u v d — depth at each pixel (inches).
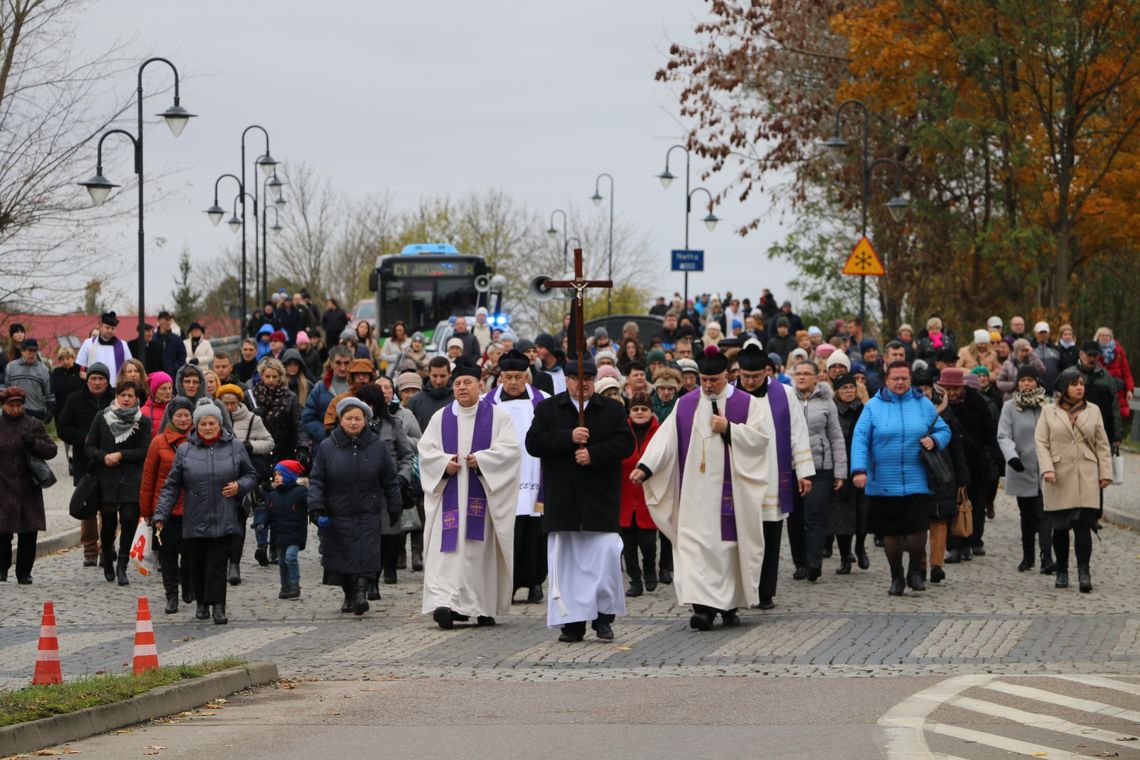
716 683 631.2
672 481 794.8
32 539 979.3
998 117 2130.9
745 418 793.6
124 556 975.6
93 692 568.7
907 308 2522.1
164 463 855.1
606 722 552.1
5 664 716.7
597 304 4441.4
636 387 944.3
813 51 2522.1
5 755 498.0
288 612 866.1
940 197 2450.8
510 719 561.3
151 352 1648.6
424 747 510.9
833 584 943.0
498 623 820.0
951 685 606.9
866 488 901.2
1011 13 2036.2
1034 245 2068.2
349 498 842.2
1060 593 899.4
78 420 1055.6
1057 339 2055.9
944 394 972.6
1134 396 1889.8
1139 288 2282.2
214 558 829.8
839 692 602.5
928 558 1066.1
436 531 802.2
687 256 2463.1
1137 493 1389.0
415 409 997.8
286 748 510.6
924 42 2140.7
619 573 757.3
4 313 1914.4
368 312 3307.1
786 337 1637.6
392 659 713.6
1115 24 2032.5
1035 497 983.0
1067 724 534.3
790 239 2706.7
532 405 881.5
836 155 1930.4
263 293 3127.5
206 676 619.8
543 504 754.8
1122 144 2127.2
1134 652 705.0
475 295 2613.2
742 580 788.0
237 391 981.8
